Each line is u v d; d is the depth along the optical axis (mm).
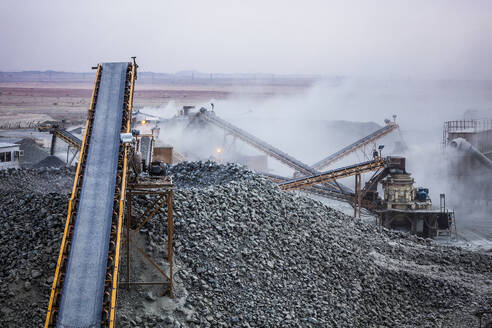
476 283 47688
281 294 36062
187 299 31625
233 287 34344
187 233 37312
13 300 29328
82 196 29734
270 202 47688
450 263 52969
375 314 39188
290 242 42719
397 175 77688
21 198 38469
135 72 38656
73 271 26344
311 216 50562
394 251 52719
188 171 56312
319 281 39594
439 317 40719
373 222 81688
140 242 34625
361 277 43219
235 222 41250
